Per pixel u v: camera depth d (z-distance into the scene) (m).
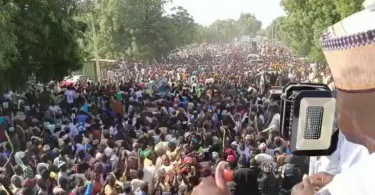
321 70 29.86
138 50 48.03
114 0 47.47
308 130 1.48
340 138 1.46
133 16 48.41
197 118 15.85
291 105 1.54
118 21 47.56
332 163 1.52
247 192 5.64
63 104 18.38
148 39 49.78
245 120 15.45
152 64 50.25
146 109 17.33
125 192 7.56
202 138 11.67
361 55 0.99
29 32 14.97
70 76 20.66
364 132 1.05
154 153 10.25
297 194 1.15
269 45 106.06
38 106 16.84
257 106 16.64
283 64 50.69
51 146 11.31
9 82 16.03
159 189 7.79
